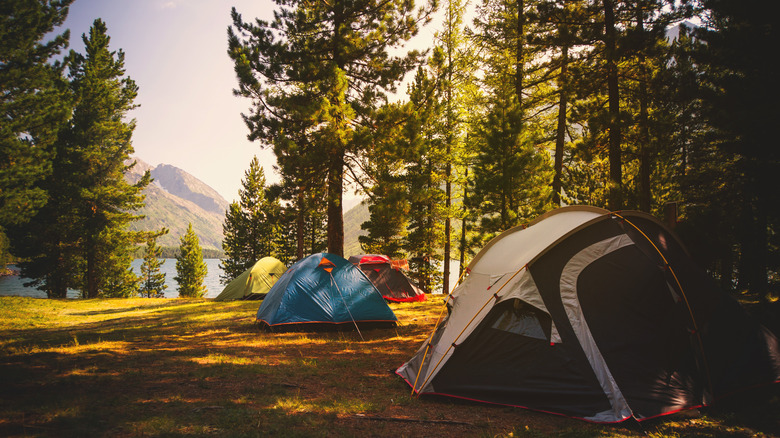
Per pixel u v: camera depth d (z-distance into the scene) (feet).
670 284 17.51
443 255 86.84
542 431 13.66
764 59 29.19
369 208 59.21
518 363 16.85
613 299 17.10
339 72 49.62
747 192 32.45
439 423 14.38
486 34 57.77
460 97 75.87
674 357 16.30
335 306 34.14
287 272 37.83
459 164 78.64
